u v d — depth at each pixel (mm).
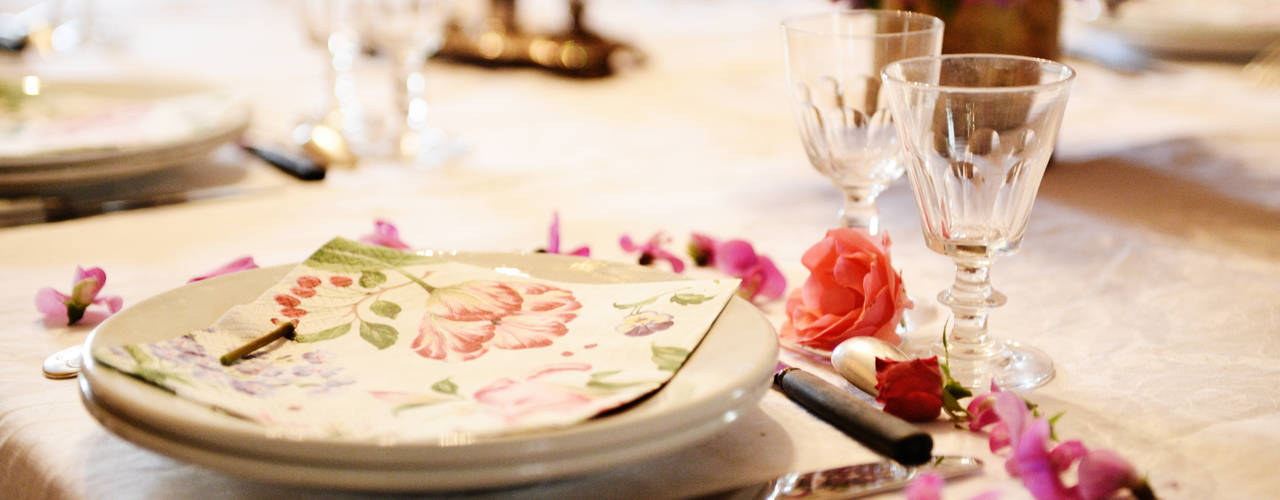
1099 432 510
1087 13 1589
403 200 981
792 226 891
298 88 1487
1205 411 533
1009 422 457
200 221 893
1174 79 1498
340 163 1104
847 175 709
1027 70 556
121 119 1023
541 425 385
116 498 447
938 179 551
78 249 808
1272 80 1443
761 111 1371
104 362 434
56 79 1140
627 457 393
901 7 911
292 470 377
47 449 489
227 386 443
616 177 1067
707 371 448
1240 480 466
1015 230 559
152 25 2014
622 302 546
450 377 479
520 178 1066
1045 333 646
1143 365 594
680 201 976
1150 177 1023
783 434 498
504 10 1709
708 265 754
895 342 586
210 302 547
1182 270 761
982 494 431
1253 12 1535
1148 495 425
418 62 1267
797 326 606
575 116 1351
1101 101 1377
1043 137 526
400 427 396
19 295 699
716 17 2102
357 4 1253
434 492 432
